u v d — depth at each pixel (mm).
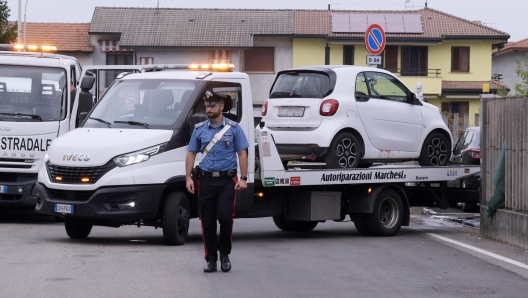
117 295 8664
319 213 14766
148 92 13320
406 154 15688
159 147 12484
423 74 54156
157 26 53625
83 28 55969
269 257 11844
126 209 12258
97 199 12234
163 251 12008
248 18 54312
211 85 13312
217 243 10773
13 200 16531
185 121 12797
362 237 15289
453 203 17266
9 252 11672
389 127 15328
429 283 9953
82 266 10484
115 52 54250
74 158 12422
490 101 15086
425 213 20969
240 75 13648
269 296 8812
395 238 15109
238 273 10242
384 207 15562
